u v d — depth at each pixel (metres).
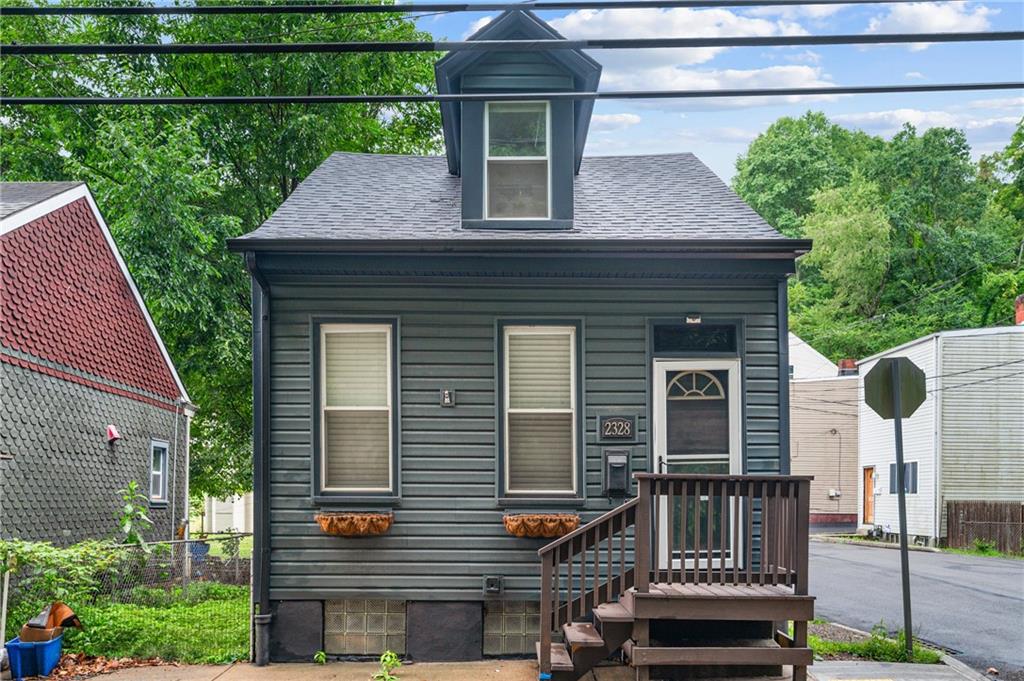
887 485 29.75
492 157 9.86
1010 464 25.78
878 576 16.89
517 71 9.87
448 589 9.07
